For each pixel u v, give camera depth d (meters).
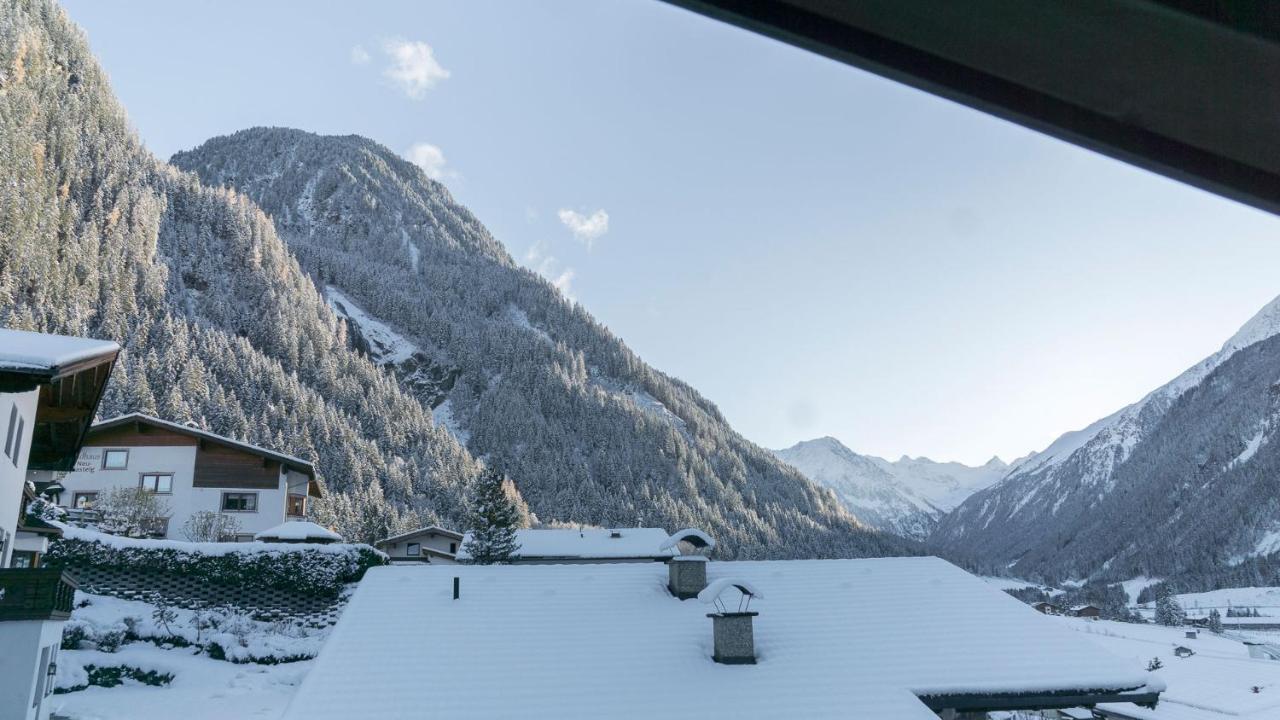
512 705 14.89
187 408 98.56
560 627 17.70
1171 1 1.84
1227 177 2.36
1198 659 56.34
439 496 128.62
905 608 19.12
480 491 51.84
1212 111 2.18
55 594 17.56
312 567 36.72
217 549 35.53
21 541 25.50
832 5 1.99
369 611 18.02
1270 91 2.08
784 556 181.25
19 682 16.77
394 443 148.12
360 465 117.00
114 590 33.84
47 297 120.12
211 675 27.91
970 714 16.70
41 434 24.34
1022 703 16.03
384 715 14.47
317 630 35.31
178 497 47.94
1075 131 2.25
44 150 148.88
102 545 33.91
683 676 16.05
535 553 51.88
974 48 2.07
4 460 18.66
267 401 121.19
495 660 16.30
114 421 47.78
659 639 17.39
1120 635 86.12
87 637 27.73
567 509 173.25
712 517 185.38
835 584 20.30
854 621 18.45
